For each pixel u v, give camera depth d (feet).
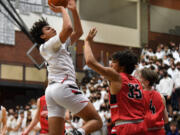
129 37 72.33
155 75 14.98
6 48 55.93
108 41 70.08
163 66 45.62
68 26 12.54
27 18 51.39
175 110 40.63
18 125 41.06
